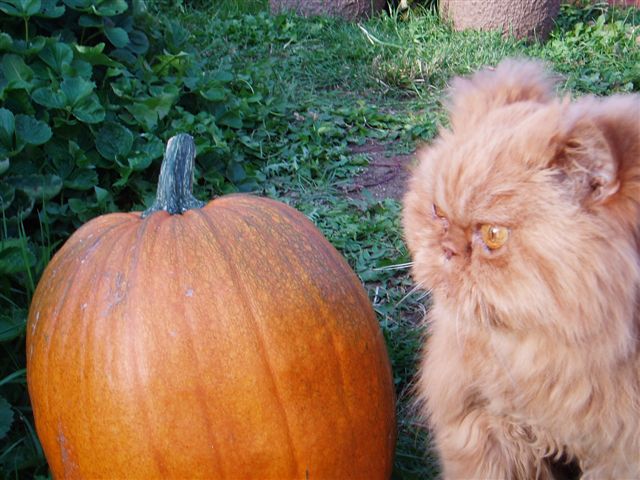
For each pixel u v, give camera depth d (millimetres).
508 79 530
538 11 1518
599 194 420
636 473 494
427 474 612
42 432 511
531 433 530
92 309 486
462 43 1438
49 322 504
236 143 1023
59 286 513
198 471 474
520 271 426
